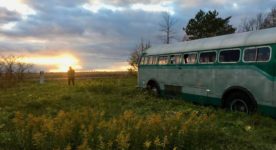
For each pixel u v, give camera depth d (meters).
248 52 9.29
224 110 10.04
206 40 11.62
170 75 13.72
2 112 10.32
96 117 6.87
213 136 6.64
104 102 13.09
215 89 10.72
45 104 12.46
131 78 35.25
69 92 18.03
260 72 8.76
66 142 5.28
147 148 5.25
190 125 6.29
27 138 5.58
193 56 12.06
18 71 30.41
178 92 13.07
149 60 15.80
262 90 8.70
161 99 13.66
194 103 12.15
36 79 34.22
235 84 9.75
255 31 9.45
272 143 6.80
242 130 7.78
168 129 5.92
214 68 10.77
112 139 5.30
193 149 5.82
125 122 6.29
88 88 18.84
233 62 9.88
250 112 9.16
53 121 6.04
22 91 19.47
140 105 12.35
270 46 8.50
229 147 6.21
